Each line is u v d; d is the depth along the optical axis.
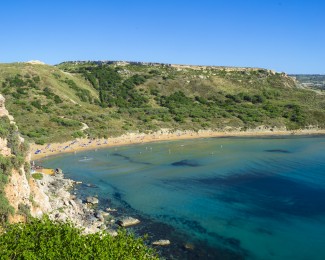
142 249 28.78
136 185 84.88
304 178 89.06
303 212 65.69
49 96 168.00
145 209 68.19
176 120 175.38
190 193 77.88
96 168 103.38
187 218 63.38
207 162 109.12
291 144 142.62
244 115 186.38
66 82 195.62
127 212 66.62
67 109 162.62
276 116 188.12
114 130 150.62
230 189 80.69
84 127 148.75
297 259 48.59
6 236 26.53
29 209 48.47
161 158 115.81
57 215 55.16
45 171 97.12
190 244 53.06
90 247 25.39
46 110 154.88
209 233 57.09
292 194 76.38
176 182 87.00
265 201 72.12
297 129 178.00
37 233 27.16
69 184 84.62
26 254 23.66
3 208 42.19
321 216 63.56
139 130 156.62
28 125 139.00
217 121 177.88
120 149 132.00
